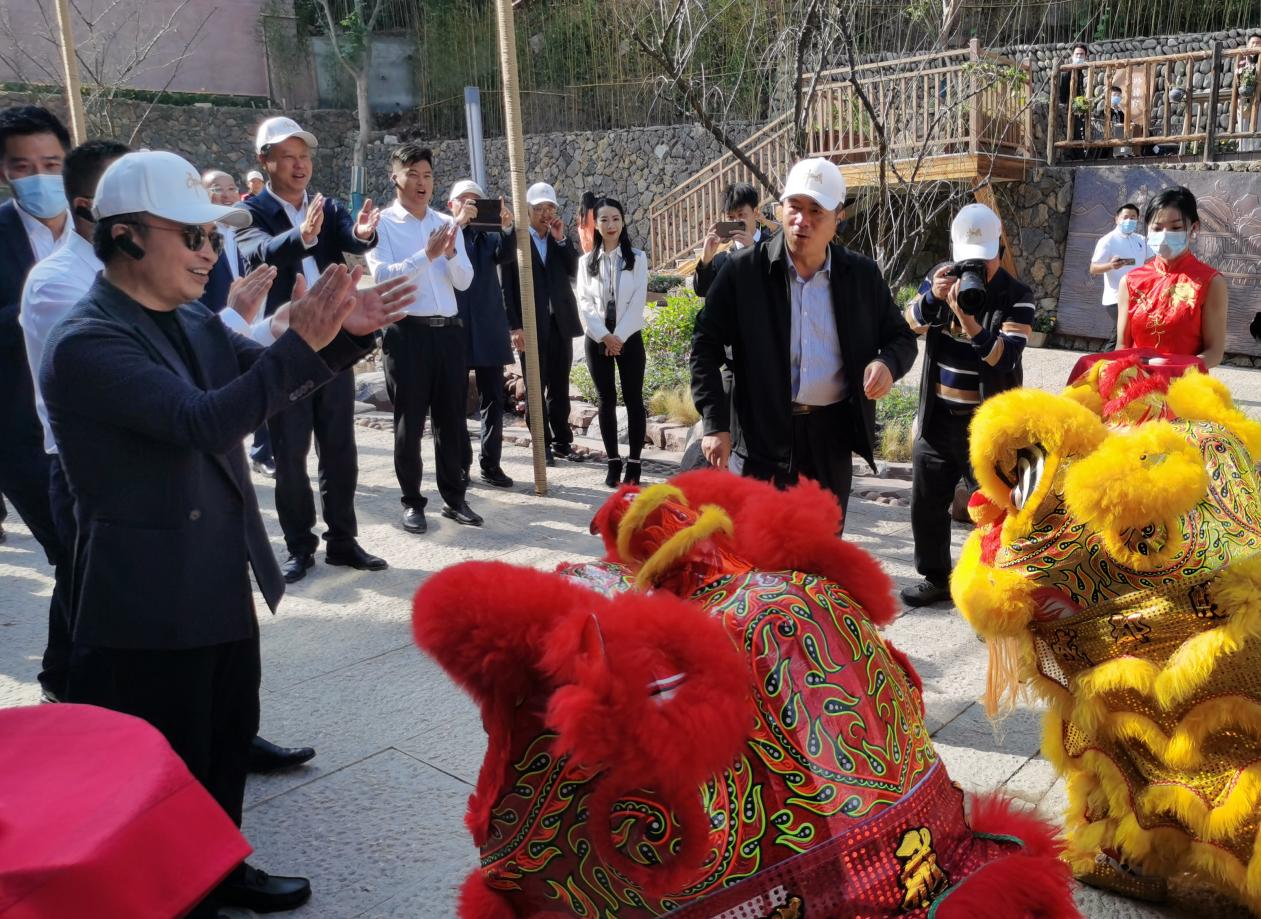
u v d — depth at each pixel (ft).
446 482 20.13
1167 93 43.86
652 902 5.24
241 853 5.28
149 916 4.81
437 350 19.17
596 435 28.53
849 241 47.55
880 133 27.12
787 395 12.47
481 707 5.28
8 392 12.75
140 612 7.55
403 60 82.12
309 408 16.92
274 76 80.12
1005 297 14.43
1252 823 7.70
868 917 5.14
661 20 31.81
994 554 8.79
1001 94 41.11
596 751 4.56
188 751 8.03
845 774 5.25
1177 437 7.95
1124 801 8.42
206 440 7.09
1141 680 8.00
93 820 4.87
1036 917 5.32
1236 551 7.84
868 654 5.67
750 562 6.17
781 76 36.70
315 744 11.69
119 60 70.54
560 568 6.56
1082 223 44.19
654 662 4.73
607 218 21.80
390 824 10.06
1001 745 11.39
